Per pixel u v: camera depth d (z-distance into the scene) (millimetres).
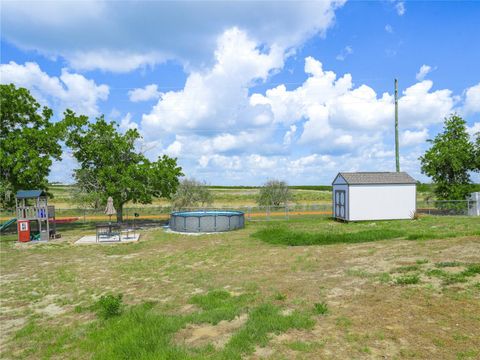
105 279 11320
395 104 32281
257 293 8312
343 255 12078
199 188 41281
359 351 4957
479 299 6496
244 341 5473
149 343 5586
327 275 9461
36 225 24781
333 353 4953
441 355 4688
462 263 8906
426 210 32781
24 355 6113
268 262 12180
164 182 26891
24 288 10672
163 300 8641
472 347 4820
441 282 7660
